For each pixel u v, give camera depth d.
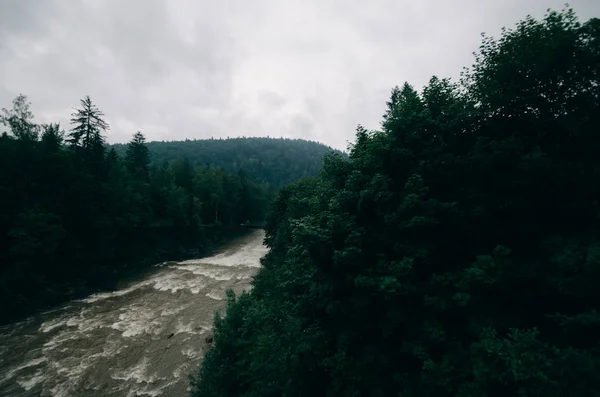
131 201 48.84
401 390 8.39
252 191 99.44
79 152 43.25
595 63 7.34
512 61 8.38
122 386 17.45
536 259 7.60
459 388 7.04
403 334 8.87
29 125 38.53
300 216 25.48
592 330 6.27
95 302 30.78
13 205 31.73
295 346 9.80
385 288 7.76
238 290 34.06
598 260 5.70
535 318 7.70
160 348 21.48
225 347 14.73
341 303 9.19
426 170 9.33
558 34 7.48
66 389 17.20
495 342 6.75
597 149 7.57
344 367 8.77
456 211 8.30
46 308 29.03
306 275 10.16
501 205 8.30
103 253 40.72
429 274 9.05
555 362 5.79
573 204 7.37
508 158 8.19
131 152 67.31
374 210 9.33
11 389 17.20
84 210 38.41
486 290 7.91
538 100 8.41
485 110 9.26
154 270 43.97
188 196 66.81
